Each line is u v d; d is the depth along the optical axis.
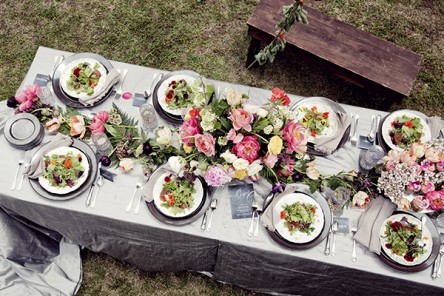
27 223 2.47
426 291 2.03
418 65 2.87
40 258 2.62
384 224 2.05
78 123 2.09
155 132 2.17
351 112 2.33
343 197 2.00
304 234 2.02
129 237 2.27
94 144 2.10
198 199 2.07
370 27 3.69
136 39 3.54
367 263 2.00
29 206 2.16
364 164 2.14
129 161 2.09
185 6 3.67
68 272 2.69
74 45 3.50
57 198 2.07
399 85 2.80
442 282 1.97
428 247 2.00
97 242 2.45
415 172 1.88
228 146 1.92
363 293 2.28
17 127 2.16
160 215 2.06
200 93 1.92
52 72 2.38
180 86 2.27
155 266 2.62
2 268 2.54
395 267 1.97
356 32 2.93
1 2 3.63
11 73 3.38
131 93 2.32
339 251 2.02
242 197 2.12
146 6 3.66
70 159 2.11
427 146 1.97
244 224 2.07
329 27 2.93
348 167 2.19
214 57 3.50
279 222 2.04
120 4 3.66
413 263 1.97
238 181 2.14
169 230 2.06
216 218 2.08
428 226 2.04
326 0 3.75
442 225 2.08
